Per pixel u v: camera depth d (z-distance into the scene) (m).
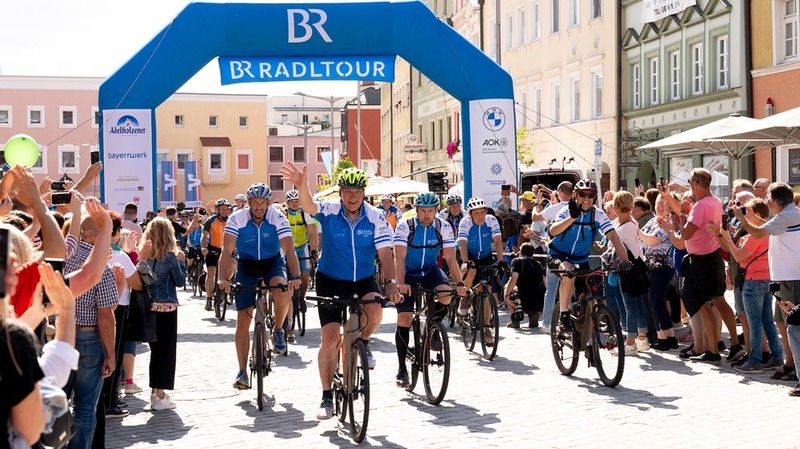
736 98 27.94
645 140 33.38
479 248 13.52
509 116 21.19
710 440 8.01
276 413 9.59
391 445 8.09
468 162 21.42
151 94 19.89
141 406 10.04
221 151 88.69
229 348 14.63
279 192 108.50
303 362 12.87
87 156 82.50
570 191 16.02
